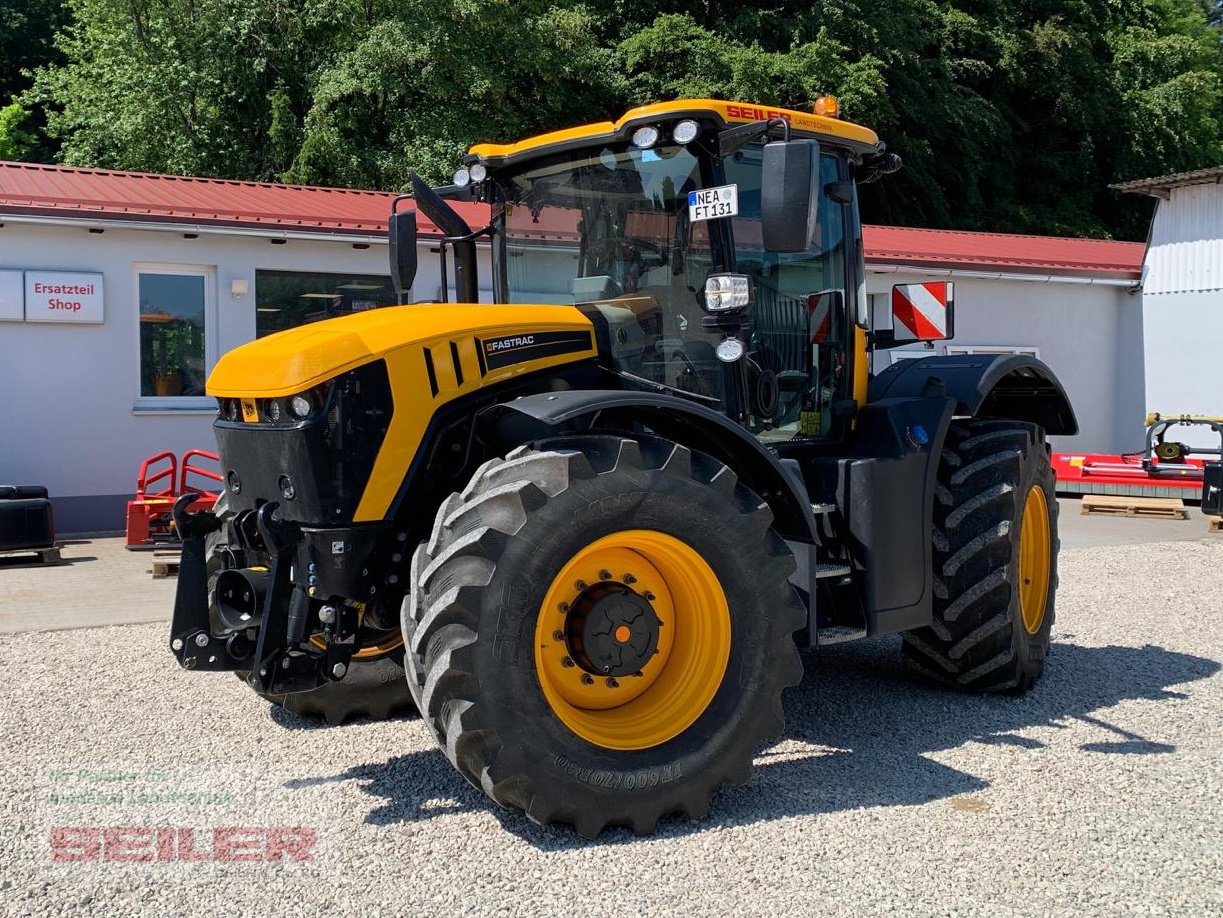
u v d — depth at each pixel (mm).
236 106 25031
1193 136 33469
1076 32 31453
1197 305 17094
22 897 3316
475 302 5238
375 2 24234
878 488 4828
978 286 16766
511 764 3588
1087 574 8945
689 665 4023
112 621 7273
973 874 3441
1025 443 5477
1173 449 13133
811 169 3887
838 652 6504
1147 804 4012
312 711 5059
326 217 12086
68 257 11062
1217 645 6551
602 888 3359
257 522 4031
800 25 25938
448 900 3283
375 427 4059
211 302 11789
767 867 3498
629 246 4656
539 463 3785
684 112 4348
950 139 29656
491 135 23219
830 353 5164
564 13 24094
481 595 3586
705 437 4305
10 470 10977
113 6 24438
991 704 5375
